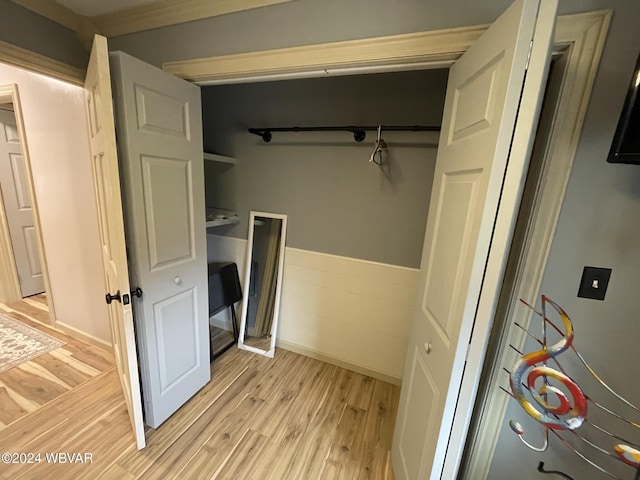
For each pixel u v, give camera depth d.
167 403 1.63
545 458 1.12
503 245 0.75
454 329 0.87
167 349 1.58
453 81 1.04
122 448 1.46
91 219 1.99
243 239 2.37
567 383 0.81
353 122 1.84
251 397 1.87
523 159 0.70
